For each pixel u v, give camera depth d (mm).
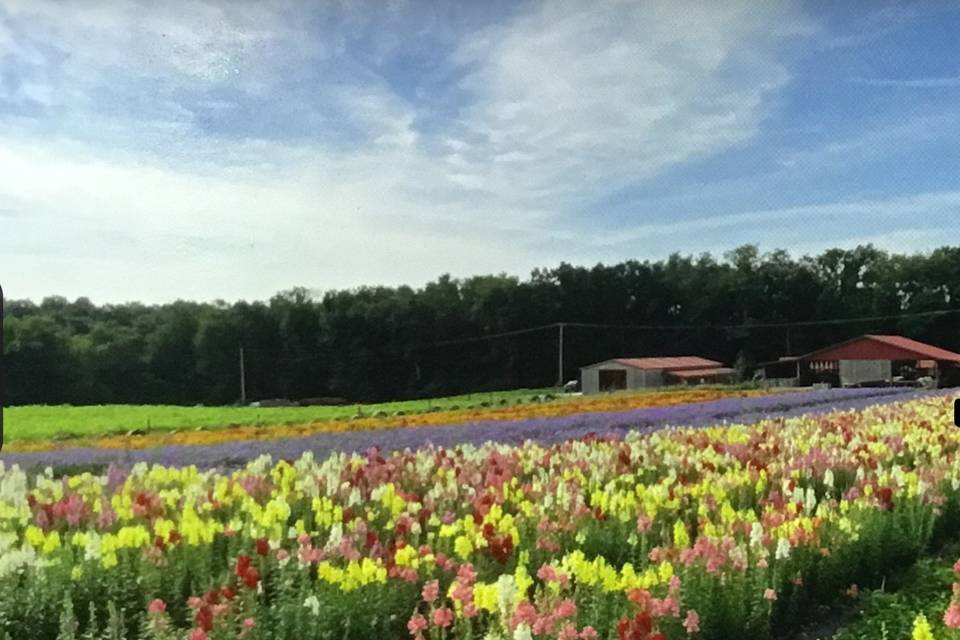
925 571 9570
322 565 6750
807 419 20734
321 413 31984
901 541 9750
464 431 21672
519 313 72875
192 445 19938
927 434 16297
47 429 24625
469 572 6348
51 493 10945
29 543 7695
